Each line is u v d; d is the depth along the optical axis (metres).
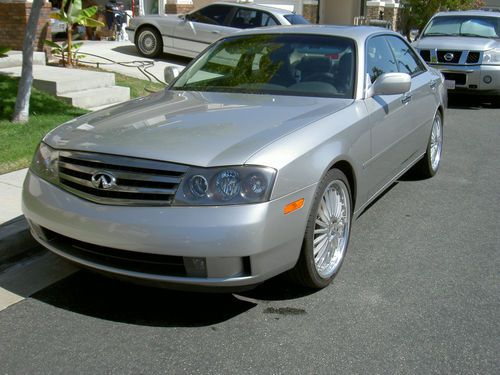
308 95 4.76
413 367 3.31
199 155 3.55
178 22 13.88
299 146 3.76
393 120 5.24
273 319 3.81
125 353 3.43
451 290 4.23
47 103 8.70
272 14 13.47
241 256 3.42
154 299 4.07
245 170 3.47
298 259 3.84
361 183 4.62
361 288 4.24
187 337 3.60
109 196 3.61
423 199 6.31
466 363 3.35
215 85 5.13
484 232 5.38
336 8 25.73
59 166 3.92
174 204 3.45
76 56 12.06
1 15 11.26
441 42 12.22
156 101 4.80
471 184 6.89
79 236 3.65
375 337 3.61
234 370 3.28
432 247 5.02
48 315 3.85
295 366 3.31
